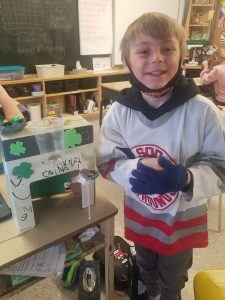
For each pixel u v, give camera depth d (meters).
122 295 1.31
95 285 1.21
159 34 0.66
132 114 0.81
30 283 0.88
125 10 4.18
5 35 3.29
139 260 1.09
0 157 1.02
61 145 0.74
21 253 0.70
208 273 0.87
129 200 0.95
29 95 3.47
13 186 0.71
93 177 0.80
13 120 0.72
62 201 0.92
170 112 0.75
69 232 0.78
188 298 1.29
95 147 0.85
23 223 0.76
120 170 0.78
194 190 0.72
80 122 0.79
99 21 4.01
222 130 0.74
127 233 1.00
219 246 1.62
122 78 4.34
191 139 0.75
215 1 5.06
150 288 1.15
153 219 0.90
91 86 4.05
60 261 0.87
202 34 5.17
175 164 0.71
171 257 0.94
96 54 4.17
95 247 0.97
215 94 3.07
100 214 0.86
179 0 4.82
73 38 3.88
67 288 1.32
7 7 3.19
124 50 0.75
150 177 0.67
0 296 0.83
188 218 0.87
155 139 0.78
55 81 3.65
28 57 3.57
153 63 0.66
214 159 0.78
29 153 0.70
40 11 3.45
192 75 4.61
